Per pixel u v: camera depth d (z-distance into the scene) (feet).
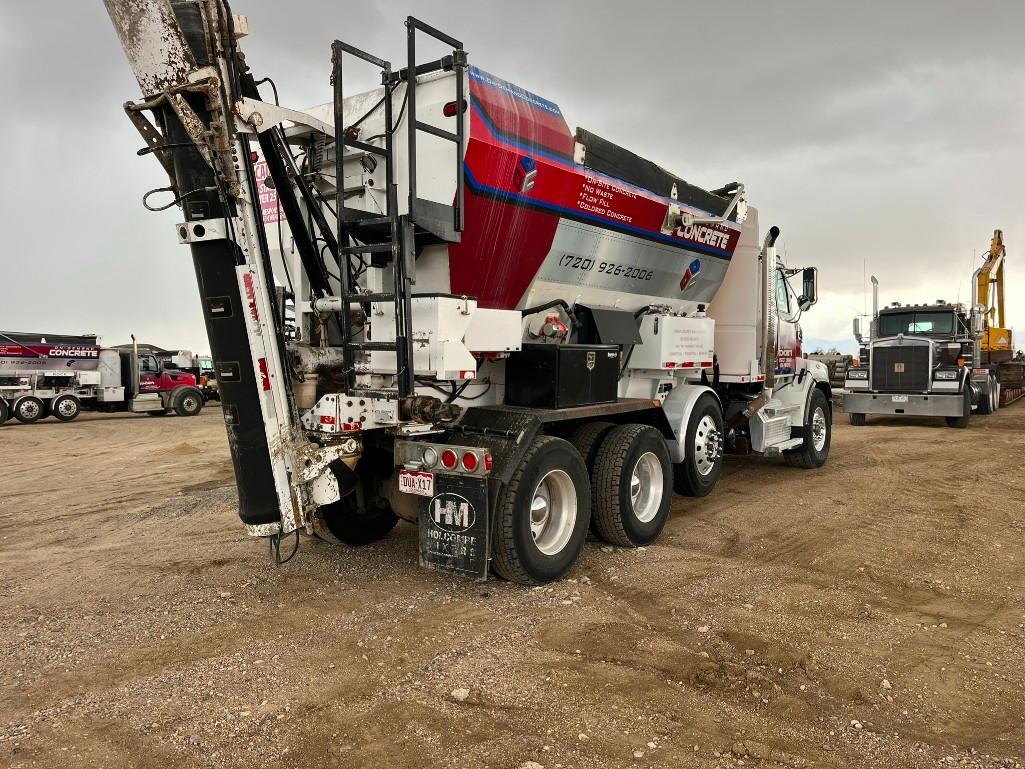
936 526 21.12
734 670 11.59
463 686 11.16
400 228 14.39
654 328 21.83
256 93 14.43
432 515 15.14
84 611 14.82
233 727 10.01
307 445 14.16
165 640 13.19
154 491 29.12
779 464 32.89
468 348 15.74
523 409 16.79
